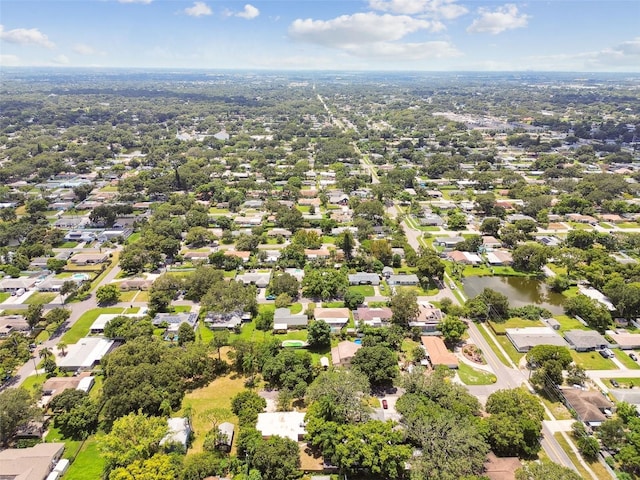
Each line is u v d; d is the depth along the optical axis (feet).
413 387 346.95
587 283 571.28
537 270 604.49
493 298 486.79
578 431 316.60
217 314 479.82
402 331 442.50
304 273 584.40
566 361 377.50
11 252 645.92
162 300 496.23
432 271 555.28
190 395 368.27
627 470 293.23
